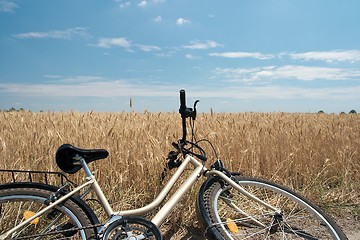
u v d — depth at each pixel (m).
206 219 2.32
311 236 2.87
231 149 4.74
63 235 2.39
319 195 3.97
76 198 2.26
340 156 5.10
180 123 6.70
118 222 2.08
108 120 7.00
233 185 2.60
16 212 2.79
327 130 6.14
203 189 2.51
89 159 2.32
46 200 2.17
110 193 3.46
